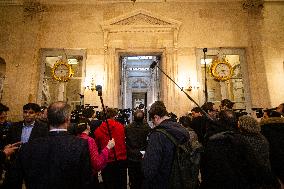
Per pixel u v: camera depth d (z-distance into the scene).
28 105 4.05
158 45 10.27
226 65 10.05
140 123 4.43
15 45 10.22
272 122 3.63
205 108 4.25
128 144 4.33
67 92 12.41
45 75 10.28
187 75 10.05
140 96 27.92
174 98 9.89
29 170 1.78
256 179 2.26
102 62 10.15
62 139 1.89
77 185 1.82
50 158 1.81
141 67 22.64
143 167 2.29
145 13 10.37
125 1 10.57
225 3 10.65
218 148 2.40
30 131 4.08
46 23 10.46
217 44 10.30
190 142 2.45
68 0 10.55
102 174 4.07
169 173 2.28
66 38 10.34
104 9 10.59
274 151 3.43
